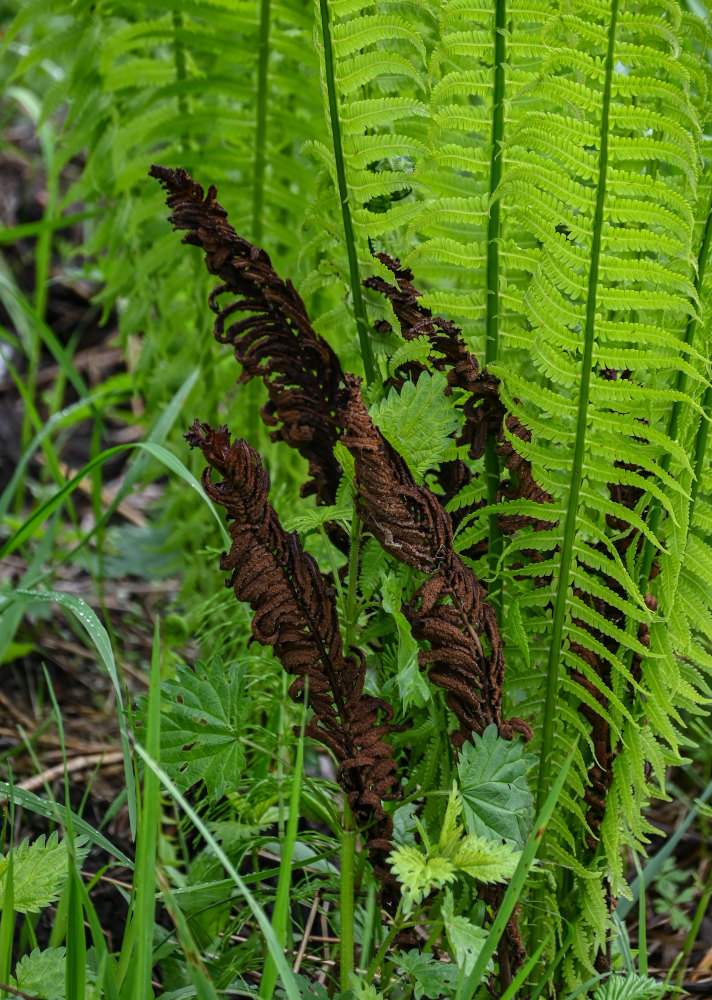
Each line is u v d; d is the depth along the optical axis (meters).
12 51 3.98
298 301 1.88
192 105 2.41
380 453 1.79
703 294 1.90
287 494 2.42
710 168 1.88
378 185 1.86
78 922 1.74
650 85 1.78
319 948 2.05
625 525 1.93
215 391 2.46
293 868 1.94
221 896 1.99
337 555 2.06
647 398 1.84
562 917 1.94
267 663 2.04
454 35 1.84
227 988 1.91
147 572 2.82
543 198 1.82
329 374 1.90
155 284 2.51
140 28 2.32
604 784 1.95
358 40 1.85
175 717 1.87
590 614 1.88
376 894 1.95
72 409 2.58
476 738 1.85
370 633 1.93
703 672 2.26
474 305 1.90
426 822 1.94
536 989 1.90
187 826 2.14
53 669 2.68
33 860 1.85
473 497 1.93
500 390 1.87
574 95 1.80
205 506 2.49
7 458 3.48
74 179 4.54
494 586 1.94
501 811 1.83
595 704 1.90
